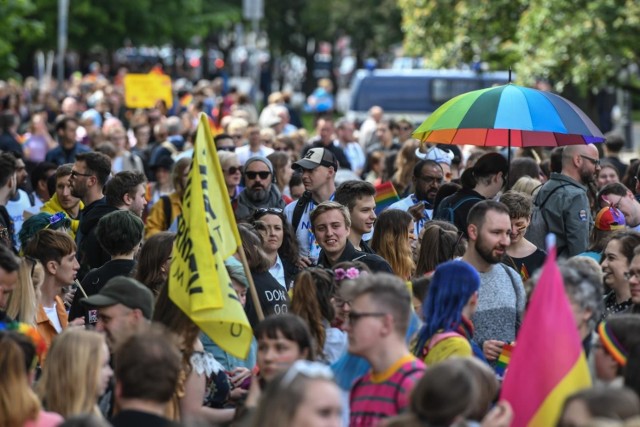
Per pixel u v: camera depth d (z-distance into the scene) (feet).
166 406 55.77
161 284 70.74
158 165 130.52
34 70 366.22
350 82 502.38
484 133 102.99
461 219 93.76
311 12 457.27
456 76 275.59
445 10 241.55
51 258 74.69
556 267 53.16
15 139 156.66
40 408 51.03
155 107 186.91
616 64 203.00
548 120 90.79
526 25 207.92
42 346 60.29
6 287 62.39
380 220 84.74
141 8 350.84
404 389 51.26
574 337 52.85
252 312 73.56
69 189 100.32
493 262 70.79
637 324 54.03
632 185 113.80
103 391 55.83
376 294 52.19
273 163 121.90
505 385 53.06
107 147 138.51
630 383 50.72
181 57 442.91
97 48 366.22
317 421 42.78
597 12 199.52
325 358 64.28
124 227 77.51
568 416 42.50
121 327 59.98
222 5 403.13
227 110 215.51
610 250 72.74
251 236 75.05
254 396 55.93
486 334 70.64
